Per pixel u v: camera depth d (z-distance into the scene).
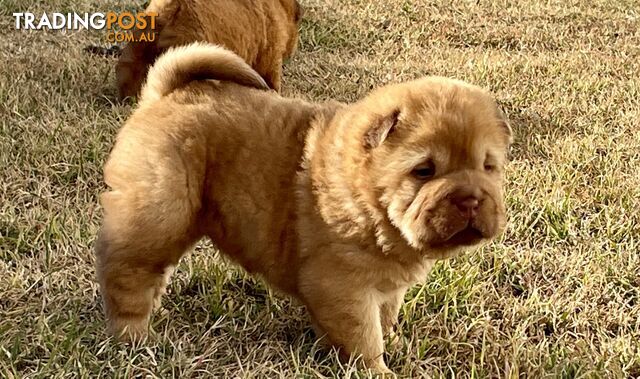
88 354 0.98
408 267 0.94
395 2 2.95
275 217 0.97
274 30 1.85
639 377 1.04
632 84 2.16
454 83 0.95
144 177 0.96
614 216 1.40
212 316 1.09
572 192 1.47
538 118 1.88
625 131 1.83
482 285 1.18
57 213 1.28
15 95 1.63
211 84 1.02
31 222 1.24
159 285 1.05
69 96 1.70
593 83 2.16
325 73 2.14
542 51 2.54
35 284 1.11
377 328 0.97
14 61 1.88
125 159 0.97
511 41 2.64
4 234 1.22
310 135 0.97
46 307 1.07
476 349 1.07
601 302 1.20
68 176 1.39
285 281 1.00
